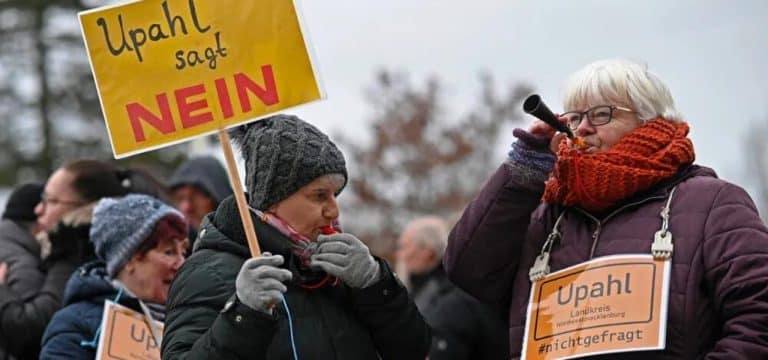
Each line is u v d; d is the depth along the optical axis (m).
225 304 4.52
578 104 4.88
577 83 4.88
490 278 5.05
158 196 7.52
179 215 6.01
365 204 31.25
